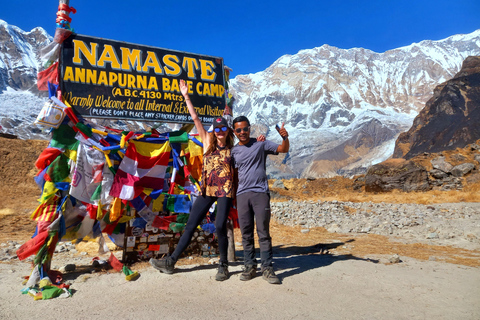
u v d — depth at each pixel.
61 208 4.02
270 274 3.78
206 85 5.38
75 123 4.18
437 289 3.56
